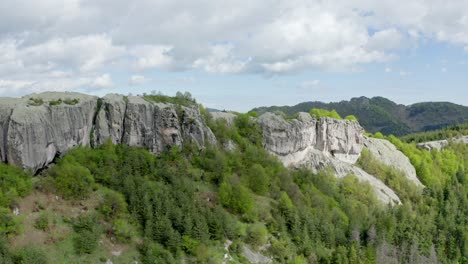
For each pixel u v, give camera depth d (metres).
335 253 123.38
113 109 130.12
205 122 153.25
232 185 129.00
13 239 89.56
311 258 120.62
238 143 161.88
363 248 134.25
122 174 118.12
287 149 176.50
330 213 146.00
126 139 131.12
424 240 157.62
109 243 97.81
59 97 123.38
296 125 179.88
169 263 97.81
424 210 191.50
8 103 110.75
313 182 166.88
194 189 125.06
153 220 105.38
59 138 115.44
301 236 126.31
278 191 143.12
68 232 96.19
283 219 128.12
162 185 120.12
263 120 175.25
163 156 133.75
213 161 138.00
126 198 110.75
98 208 105.25
